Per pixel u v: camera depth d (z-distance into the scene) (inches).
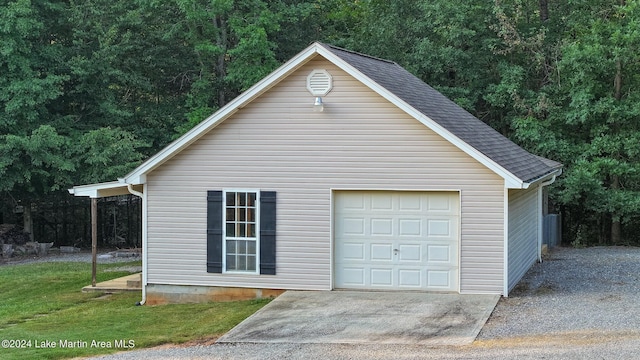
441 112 635.5
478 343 433.1
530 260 724.0
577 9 1127.0
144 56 1182.9
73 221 1229.7
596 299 550.6
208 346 462.3
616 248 991.0
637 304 527.8
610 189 1049.5
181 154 620.7
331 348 437.4
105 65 1119.6
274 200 603.8
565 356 394.9
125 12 1164.5
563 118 1059.3
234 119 609.9
